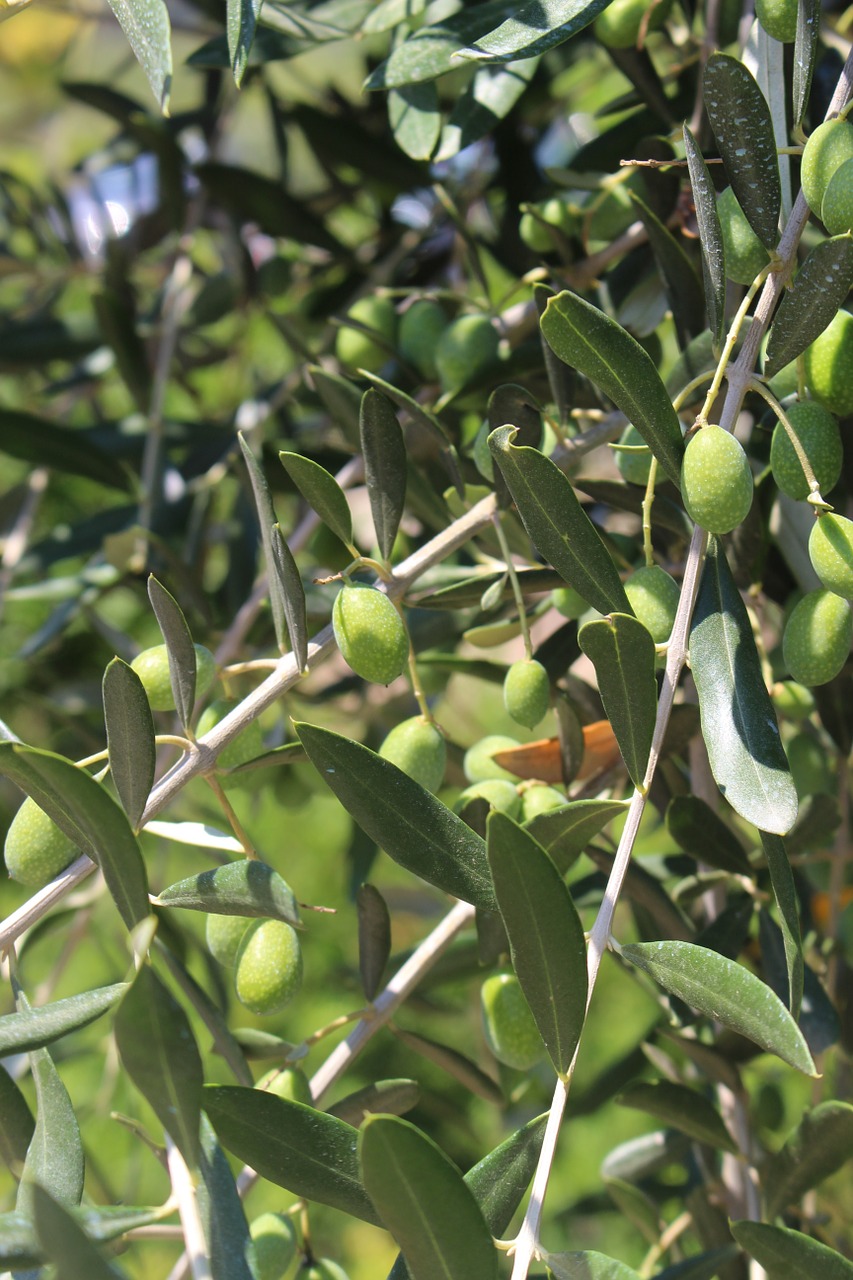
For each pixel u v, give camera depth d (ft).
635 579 2.20
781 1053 2.06
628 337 2.12
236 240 3.51
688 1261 2.42
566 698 2.43
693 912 2.78
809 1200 2.79
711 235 2.14
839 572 2.12
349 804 2.15
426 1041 2.46
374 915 2.32
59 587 3.29
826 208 2.12
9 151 6.13
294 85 4.97
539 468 2.14
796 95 2.17
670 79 2.78
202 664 2.24
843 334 2.20
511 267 3.32
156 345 4.10
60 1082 2.13
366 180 3.46
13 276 4.12
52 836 2.17
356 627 2.21
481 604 2.37
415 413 2.38
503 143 3.30
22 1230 2.03
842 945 2.77
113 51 5.99
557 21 2.16
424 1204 1.99
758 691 2.15
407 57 2.36
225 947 2.28
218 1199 2.08
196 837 2.18
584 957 2.07
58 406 4.54
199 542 3.23
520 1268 2.03
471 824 2.33
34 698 3.21
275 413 3.68
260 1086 2.28
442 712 5.11
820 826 2.51
